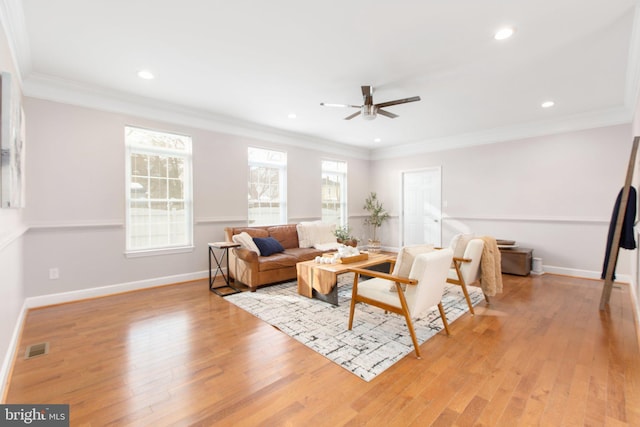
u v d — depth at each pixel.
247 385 1.86
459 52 2.67
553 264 4.75
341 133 5.61
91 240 3.51
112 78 3.20
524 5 2.05
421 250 2.48
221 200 4.64
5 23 2.01
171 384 1.87
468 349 2.32
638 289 2.96
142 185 3.94
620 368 2.04
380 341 2.45
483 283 3.25
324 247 4.85
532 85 3.38
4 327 1.95
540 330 2.67
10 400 1.71
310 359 2.17
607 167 4.27
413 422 1.54
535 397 1.74
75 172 3.38
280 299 3.52
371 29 2.33
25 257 3.08
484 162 5.43
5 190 1.81
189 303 3.37
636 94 3.24
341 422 1.54
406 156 6.62
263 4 2.04
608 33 2.36
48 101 3.21
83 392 1.78
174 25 2.27
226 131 4.68
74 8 2.06
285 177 5.55
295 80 3.26
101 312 3.07
